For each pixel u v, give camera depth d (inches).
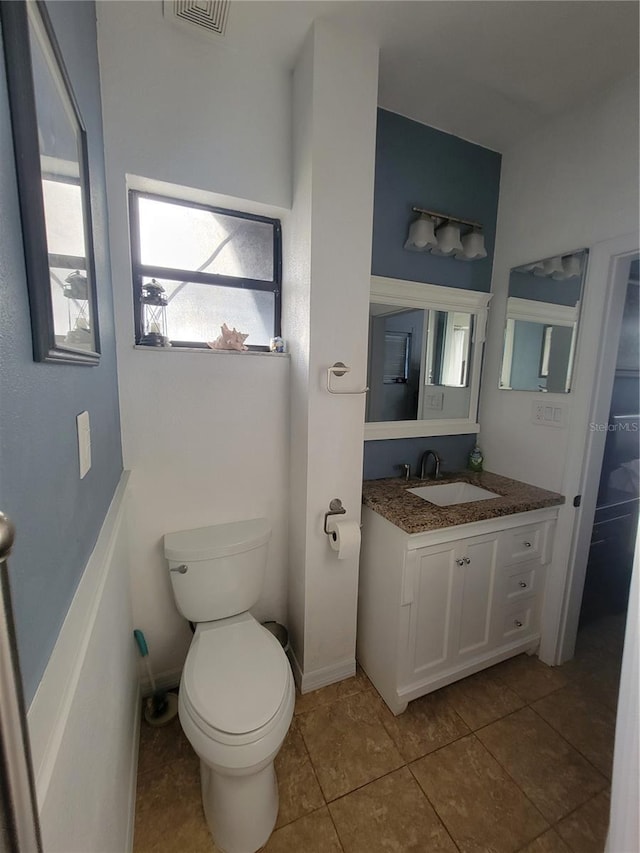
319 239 54.3
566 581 68.7
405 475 78.0
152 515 58.4
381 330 72.6
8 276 17.4
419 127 70.1
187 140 53.0
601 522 79.6
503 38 51.9
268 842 42.9
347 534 58.2
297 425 61.6
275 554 68.3
